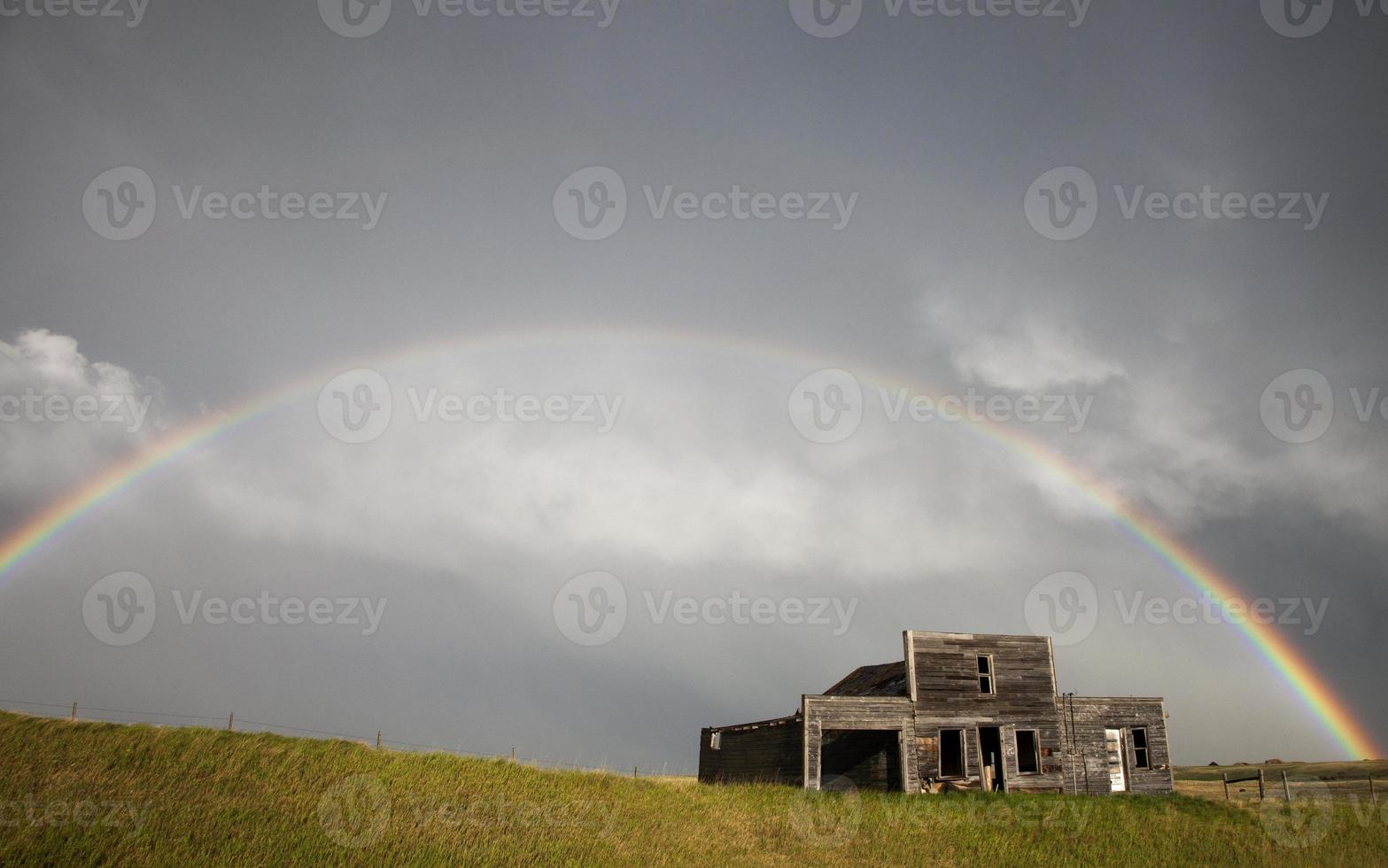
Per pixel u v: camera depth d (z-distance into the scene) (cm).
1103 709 3931
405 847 2205
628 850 2370
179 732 3031
